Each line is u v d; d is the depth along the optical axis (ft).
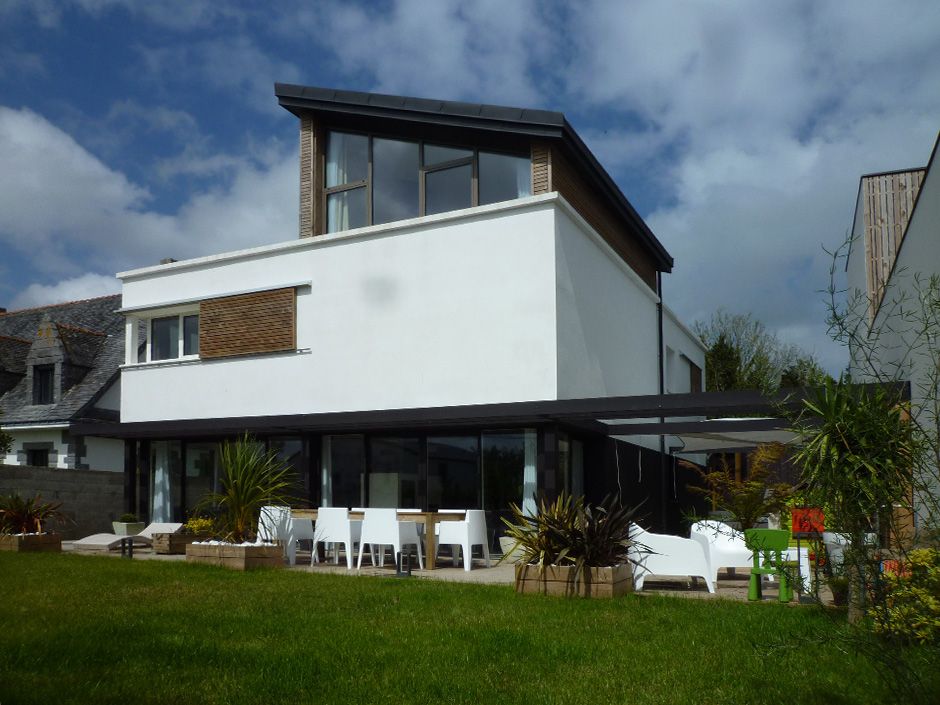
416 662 18.52
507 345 43.55
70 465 68.23
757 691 16.21
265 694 15.96
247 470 38.65
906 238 34.73
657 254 64.59
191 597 27.14
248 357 51.47
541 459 42.65
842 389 15.72
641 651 19.48
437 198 49.42
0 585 29.63
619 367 53.36
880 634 13.34
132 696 15.64
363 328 47.88
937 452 12.85
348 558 39.06
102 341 76.69
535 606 25.57
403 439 47.42
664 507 61.93
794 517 18.85
